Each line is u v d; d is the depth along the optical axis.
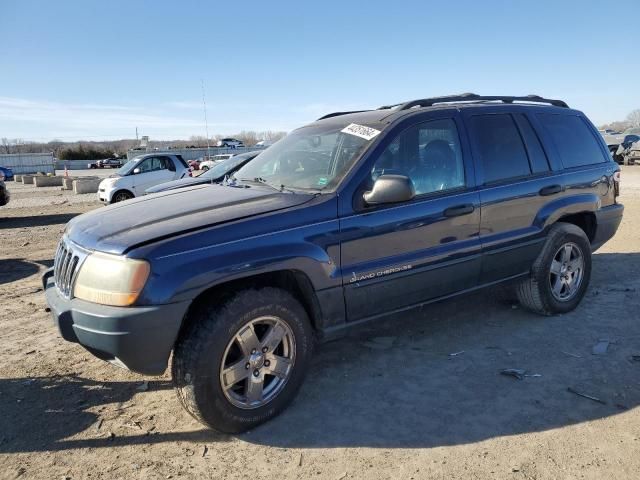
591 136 5.29
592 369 3.79
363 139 3.79
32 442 3.12
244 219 3.16
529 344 4.27
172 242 2.91
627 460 2.77
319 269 3.29
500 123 4.48
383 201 3.38
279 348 3.31
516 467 2.74
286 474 2.76
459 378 3.74
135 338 2.77
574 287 4.94
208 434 3.16
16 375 4.00
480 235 4.14
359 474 2.73
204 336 2.92
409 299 3.81
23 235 11.59
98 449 3.03
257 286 3.21
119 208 3.70
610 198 5.30
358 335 4.57
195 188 4.21
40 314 5.48
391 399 3.48
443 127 4.09
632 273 6.16
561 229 4.70
